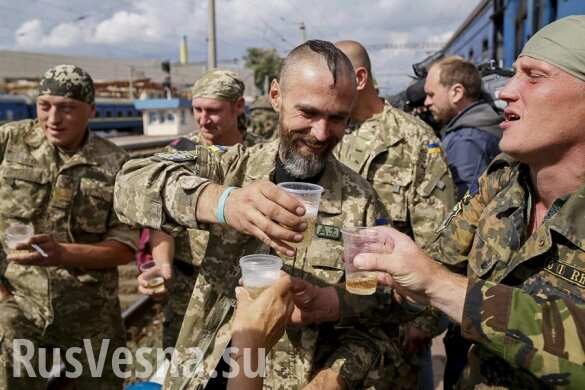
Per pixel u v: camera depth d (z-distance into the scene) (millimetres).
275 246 1505
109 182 3201
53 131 3043
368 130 3152
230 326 1853
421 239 2951
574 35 1411
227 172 2090
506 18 6234
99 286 3201
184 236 3275
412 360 2328
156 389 2557
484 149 3480
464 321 1356
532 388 1426
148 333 5137
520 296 1323
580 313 1255
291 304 1653
